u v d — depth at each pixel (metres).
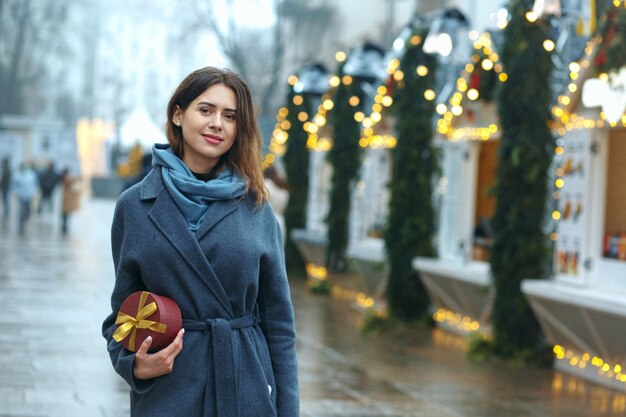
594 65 10.44
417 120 14.35
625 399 9.86
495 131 13.06
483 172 13.77
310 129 20.67
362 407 9.03
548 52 11.41
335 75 17.72
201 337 3.73
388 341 13.18
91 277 18.89
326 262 18.19
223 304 3.74
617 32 10.02
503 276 11.67
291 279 20.89
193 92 3.84
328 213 18.09
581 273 10.84
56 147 50.81
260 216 3.85
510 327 11.68
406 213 14.48
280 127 22.02
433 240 14.46
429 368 11.27
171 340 3.67
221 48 59.88
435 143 14.62
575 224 10.99
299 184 21.06
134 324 3.64
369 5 43.47
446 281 13.49
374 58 16.09
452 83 14.72
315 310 16.22
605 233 10.79
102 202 58.44
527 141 11.38
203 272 3.70
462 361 11.75
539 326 11.66
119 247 3.86
